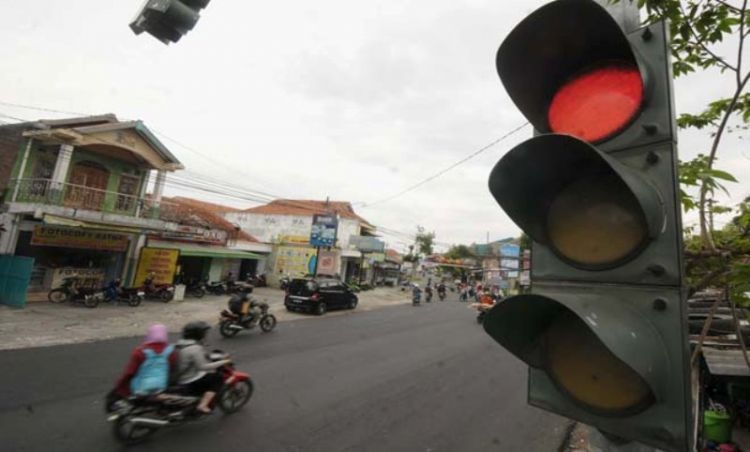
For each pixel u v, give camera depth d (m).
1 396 5.11
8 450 3.85
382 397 6.21
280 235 28.48
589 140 1.13
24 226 12.41
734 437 4.92
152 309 13.33
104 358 7.27
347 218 32.31
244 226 31.20
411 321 16.28
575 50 1.19
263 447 4.31
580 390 1.03
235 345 9.32
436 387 6.96
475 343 11.83
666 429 0.87
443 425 5.25
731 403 5.36
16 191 12.32
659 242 0.94
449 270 63.66
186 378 4.70
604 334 0.85
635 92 1.07
